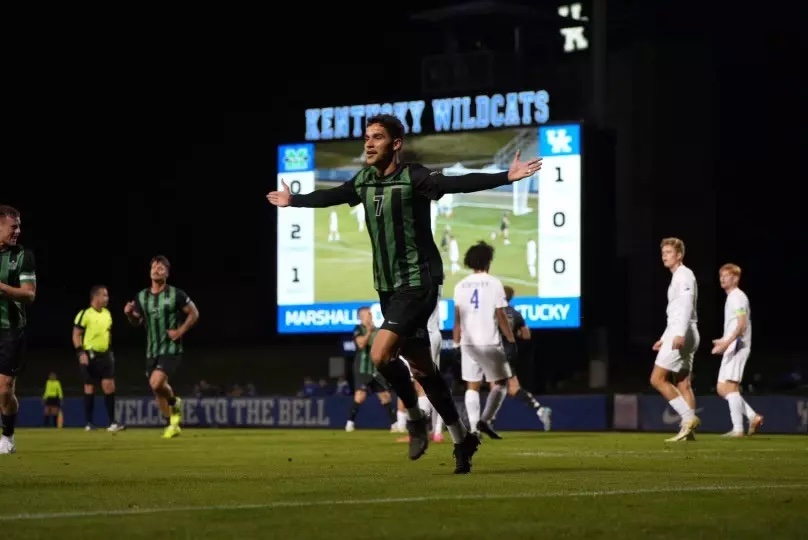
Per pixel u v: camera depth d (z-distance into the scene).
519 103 42.69
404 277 11.20
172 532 7.27
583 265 41.53
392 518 7.98
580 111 56.56
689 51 56.28
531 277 42.22
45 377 56.50
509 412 34.72
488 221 42.81
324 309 44.59
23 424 42.91
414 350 11.41
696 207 56.06
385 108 44.56
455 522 7.78
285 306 45.16
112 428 32.69
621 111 56.53
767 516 8.17
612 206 43.62
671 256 22.00
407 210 11.11
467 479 11.38
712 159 56.19
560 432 31.83
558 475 12.03
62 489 10.38
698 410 32.31
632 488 10.37
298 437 26.09
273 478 11.69
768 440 23.20
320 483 10.88
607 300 43.84
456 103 43.56
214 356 58.31
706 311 55.88
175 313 25.62
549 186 42.06
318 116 45.22
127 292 60.19
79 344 32.38
